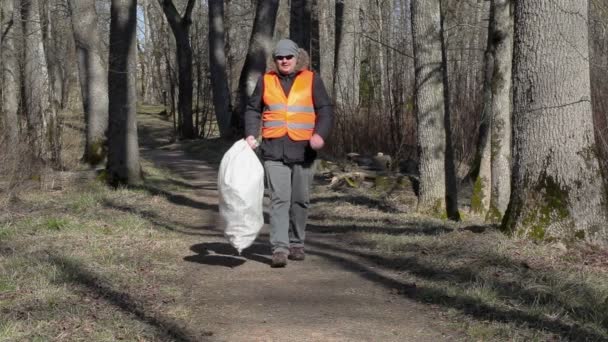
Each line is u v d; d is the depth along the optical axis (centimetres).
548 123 684
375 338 462
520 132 709
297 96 648
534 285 554
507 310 503
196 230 882
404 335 468
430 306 532
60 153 1427
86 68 1459
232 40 4266
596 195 679
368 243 780
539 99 688
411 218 951
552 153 684
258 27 2105
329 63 2736
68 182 1224
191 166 1850
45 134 1383
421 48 978
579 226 674
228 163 645
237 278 623
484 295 536
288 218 668
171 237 795
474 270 612
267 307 533
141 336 446
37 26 1463
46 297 511
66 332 441
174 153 2330
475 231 791
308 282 612
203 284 599
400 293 573
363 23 2859
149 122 4041
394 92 1484
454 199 989
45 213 920
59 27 2880
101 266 621
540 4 679
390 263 682
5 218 866
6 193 1022
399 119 1480
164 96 4403
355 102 1880
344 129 1630
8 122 1242
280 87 653
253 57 2120
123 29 1252
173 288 575
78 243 717
